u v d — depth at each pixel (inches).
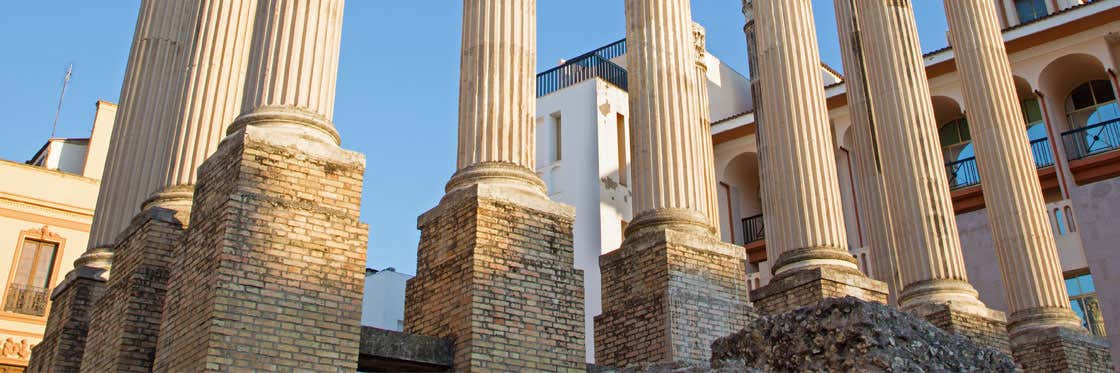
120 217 526.3
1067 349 631.2
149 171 542.0
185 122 441.4
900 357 343.6
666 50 550.6
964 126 1089.4
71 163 1202.0
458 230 408.5
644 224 502.6
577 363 399.9
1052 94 1000.2
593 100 1016.2
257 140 349.4
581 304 413.4
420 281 424.2
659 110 532.1
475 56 470.6
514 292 393.1
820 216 570.3
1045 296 663.1
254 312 323.0
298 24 389.1
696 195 514.9
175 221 415.2
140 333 389.1
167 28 587.8
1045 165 973.2
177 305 350.0
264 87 376.2
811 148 593.0
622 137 1042.7
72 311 490.9
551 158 1030.4
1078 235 898.7
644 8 565.3
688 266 477.1
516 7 485.1
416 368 378.0
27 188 1034.7
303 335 330.6
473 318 375.2
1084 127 954.7
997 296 921.5
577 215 965.8
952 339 377.1
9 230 1008.2
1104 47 939.3
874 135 722.8
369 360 363.3
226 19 465.7
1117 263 862.5
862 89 741.9
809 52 631.2
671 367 382.6
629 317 478.9
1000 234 693.9
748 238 1123.9
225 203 336.5
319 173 360.2
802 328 373.1
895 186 653.9
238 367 311.9
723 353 401.7
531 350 386.9
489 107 454.3
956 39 765.9
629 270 492.1
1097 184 904.3
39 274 1017.5
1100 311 864.3
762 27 647.1
